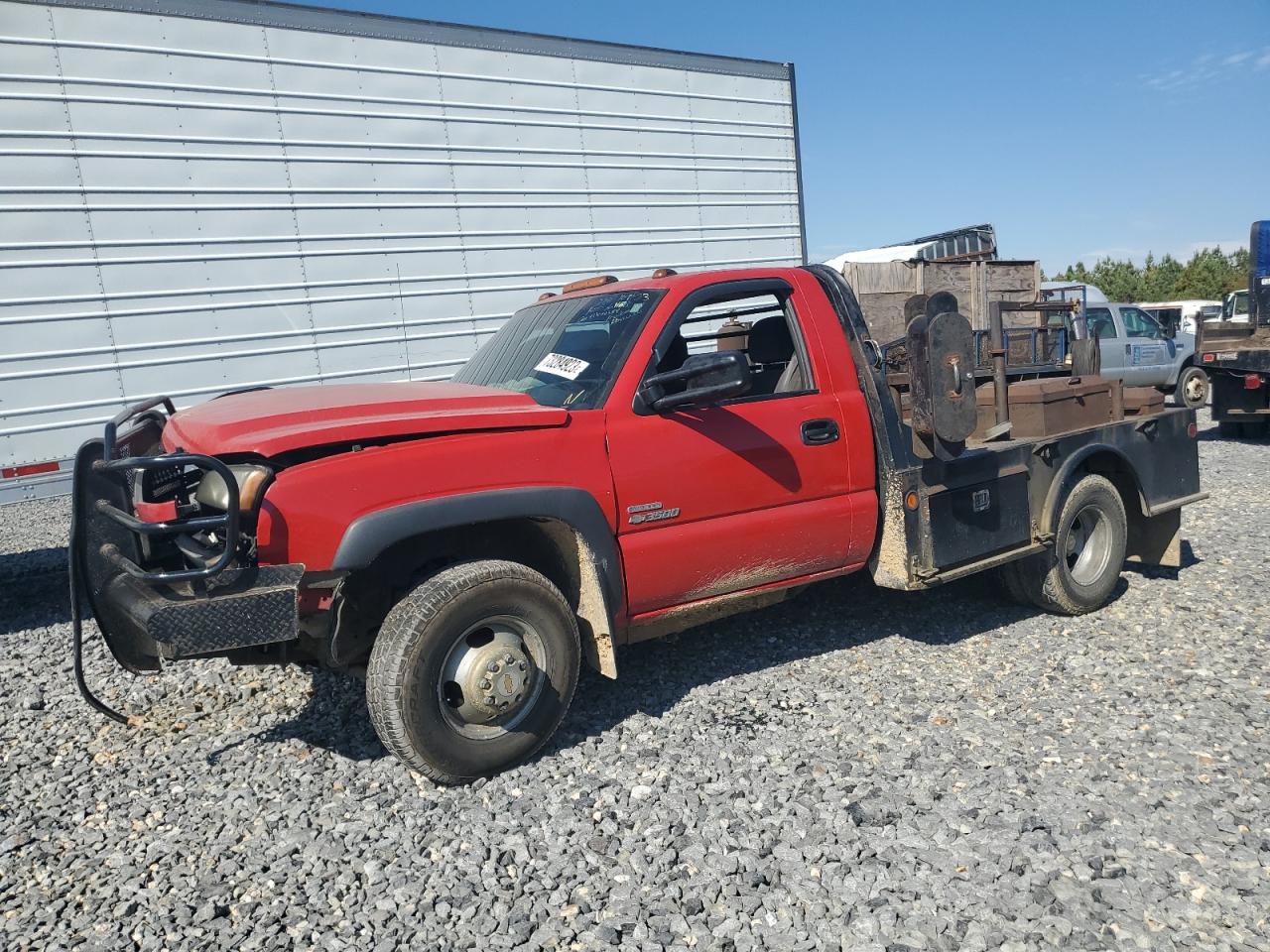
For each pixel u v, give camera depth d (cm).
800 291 426
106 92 686
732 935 244
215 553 309
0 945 254
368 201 822
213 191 739
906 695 398
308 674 461
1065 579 485
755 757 344
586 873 274
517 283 919
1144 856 269
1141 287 5541
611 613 360
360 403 342
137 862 295
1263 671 404
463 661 329
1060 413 485
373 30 819
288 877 281
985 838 281
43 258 662
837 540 421
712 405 388
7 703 450
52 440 668
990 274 964
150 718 421
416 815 313
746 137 1101
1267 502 780
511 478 336
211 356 743
